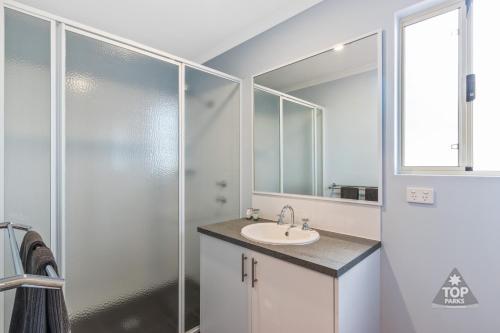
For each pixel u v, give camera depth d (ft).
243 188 7.77
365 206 5.18
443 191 4.30
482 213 3.98
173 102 6.30
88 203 4.90
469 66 4.34
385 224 4.91
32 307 2.14
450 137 4.55
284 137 6.68
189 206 6.61
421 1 4.57
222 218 7.34
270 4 6.15
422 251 4.51
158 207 6.01
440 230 4.33
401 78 4.99
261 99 7.26
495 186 3.88
